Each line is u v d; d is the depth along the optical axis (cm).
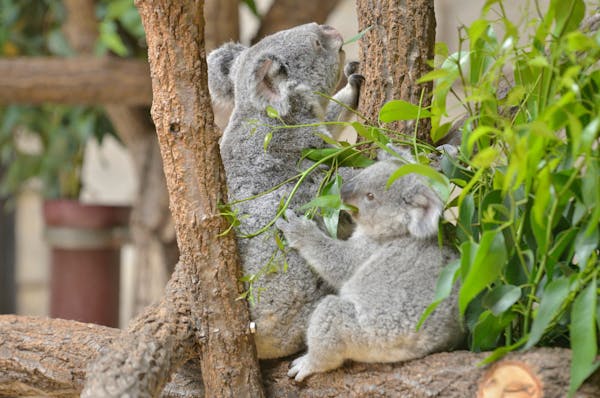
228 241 555
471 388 497
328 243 581
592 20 569
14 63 1152
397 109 560
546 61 445
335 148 629
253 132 617
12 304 2102
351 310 538
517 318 524
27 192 1917
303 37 681
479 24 467
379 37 635
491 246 466
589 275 455
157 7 516
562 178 456
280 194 618
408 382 521
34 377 607
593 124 414
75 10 1206
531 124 418
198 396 601
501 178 489
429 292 535
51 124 1473
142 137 1290
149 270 1245
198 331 558
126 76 1155
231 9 1088
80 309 1380
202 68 533
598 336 491
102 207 1363
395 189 567
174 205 549
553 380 468
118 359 521
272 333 588
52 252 1399
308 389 565
